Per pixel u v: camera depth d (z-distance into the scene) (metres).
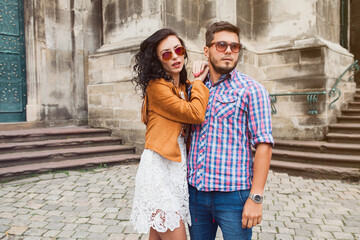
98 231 3.31
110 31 8.06
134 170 6.03
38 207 4.04
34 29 8.35
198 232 1.73
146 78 1.70
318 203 4.17
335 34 8.57
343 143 6.43
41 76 8.47
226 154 1.59
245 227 1.53
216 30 1.64
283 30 7.75
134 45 7.16
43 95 8.52
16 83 8.35
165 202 1.66
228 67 1.62
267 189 4.82
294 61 7.44
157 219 1.66
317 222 3.53
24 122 8.10
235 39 1.63
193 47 7.18
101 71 8.07
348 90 8.24
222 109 1.61
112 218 3.66
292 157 6.26
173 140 1.71
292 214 3.78
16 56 8.34
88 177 5.52
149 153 1.73
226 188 1.57
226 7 7.42
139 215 1.69
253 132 1.54
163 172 1.73
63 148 6.76
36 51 8.38
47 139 6.98
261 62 7.97
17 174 5.39
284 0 7.73
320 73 7.05
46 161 6.14
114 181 5.25
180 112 1.60
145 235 3.21
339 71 7.86
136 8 7.32
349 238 3.13
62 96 8.90
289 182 5.24
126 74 7.42
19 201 4.27
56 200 4.31
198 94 1.63
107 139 7.33
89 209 3.96
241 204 1.57
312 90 7.03
